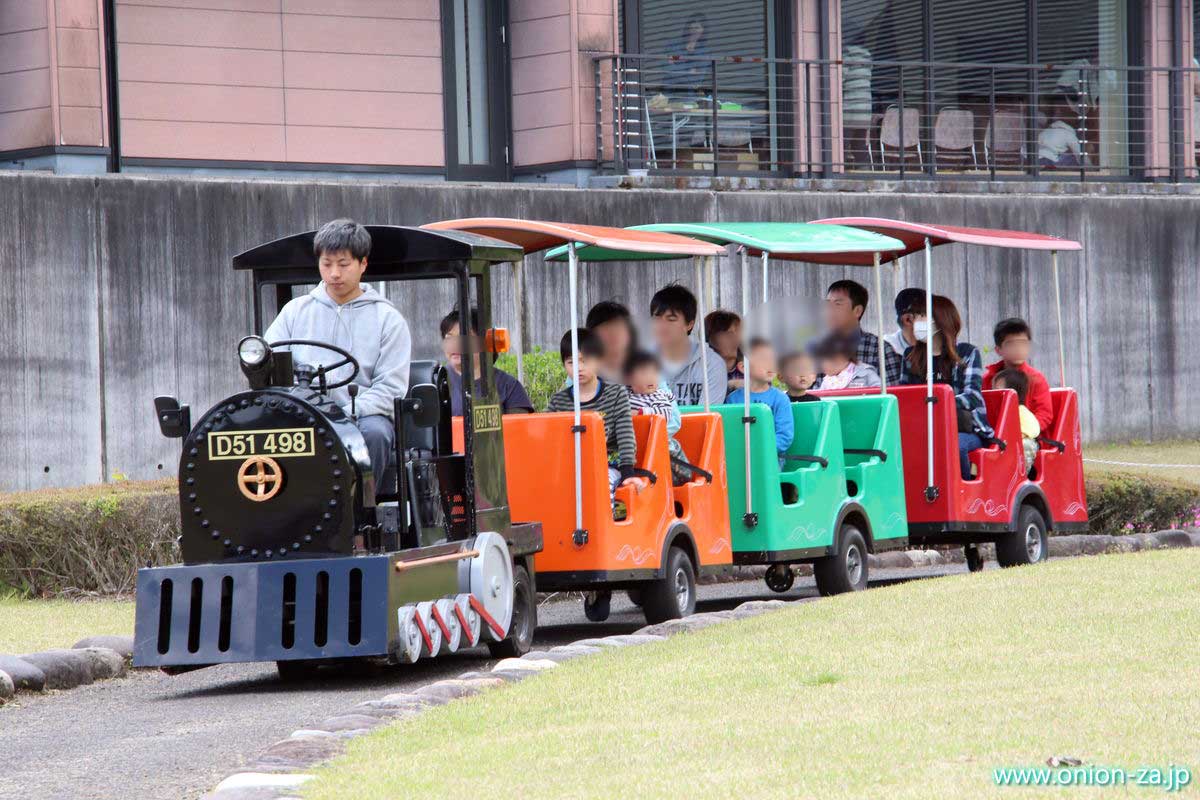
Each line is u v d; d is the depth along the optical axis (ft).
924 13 115.03
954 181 109.91
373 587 39.78
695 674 37.09
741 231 56.24
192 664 40.52
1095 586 47.42
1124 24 121.80
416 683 42.50
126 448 80.33
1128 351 112.37
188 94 92.43
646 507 49.80
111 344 79.92
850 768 27.20
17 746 35.60
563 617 58.13
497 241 46.42
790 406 56.95
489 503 45.06
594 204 92.17
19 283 77.87
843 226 60.34
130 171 90.84
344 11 96.53
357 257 43.68
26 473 77.87
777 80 109.19
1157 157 122.31
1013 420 63.26
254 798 27.07
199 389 82.02
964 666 36.22
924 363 63.16
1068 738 28.68
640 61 104.37
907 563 73.72
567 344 50.19
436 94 98.89
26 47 84.43
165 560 60.95
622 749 29.58
